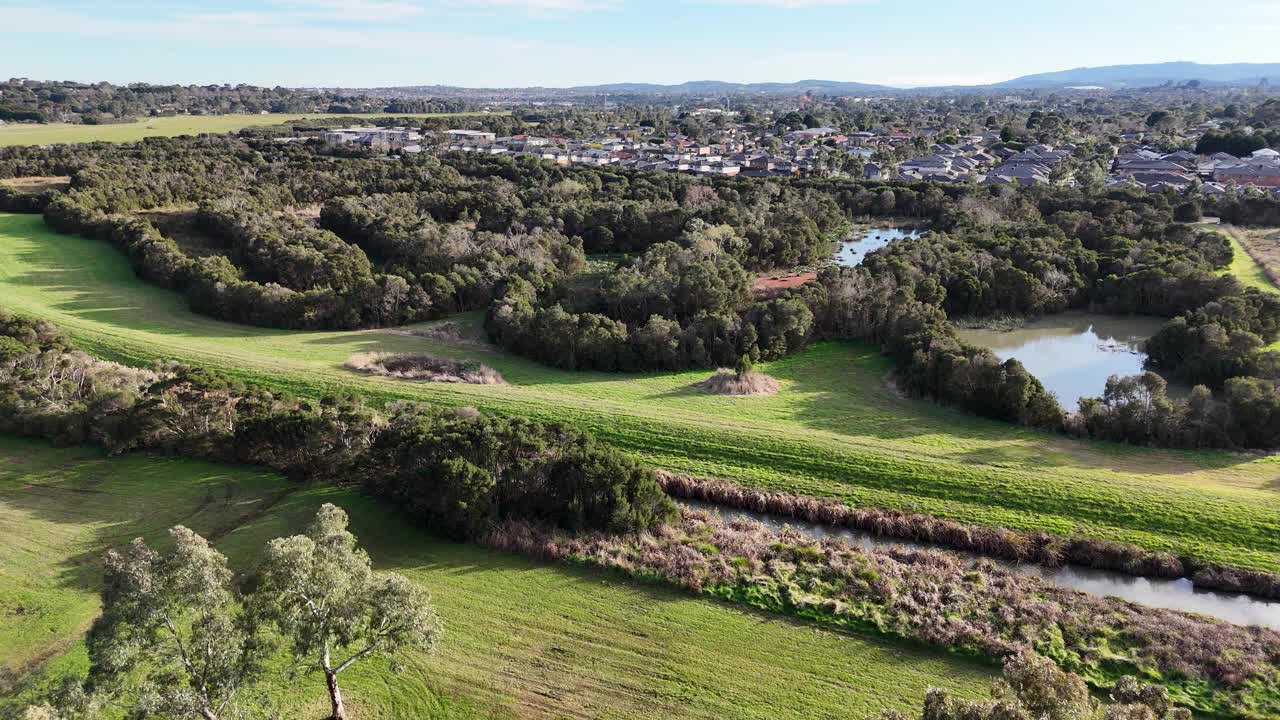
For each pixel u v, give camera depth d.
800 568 37.12
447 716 27.23
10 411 48.38
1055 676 17.78
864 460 47.12
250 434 45.44
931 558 38.31
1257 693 28.84
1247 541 38.53
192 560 20.89
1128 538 39.41
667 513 41.00
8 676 28.17
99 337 66.62
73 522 39.59
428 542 38.75
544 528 39.62
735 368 66.56
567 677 29.44
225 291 75.56
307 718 26.52
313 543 23.70
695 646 31.50
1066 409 56.41
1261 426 48.97
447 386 58.47
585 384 62.28
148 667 26.28
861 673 30.20
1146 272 79.75
